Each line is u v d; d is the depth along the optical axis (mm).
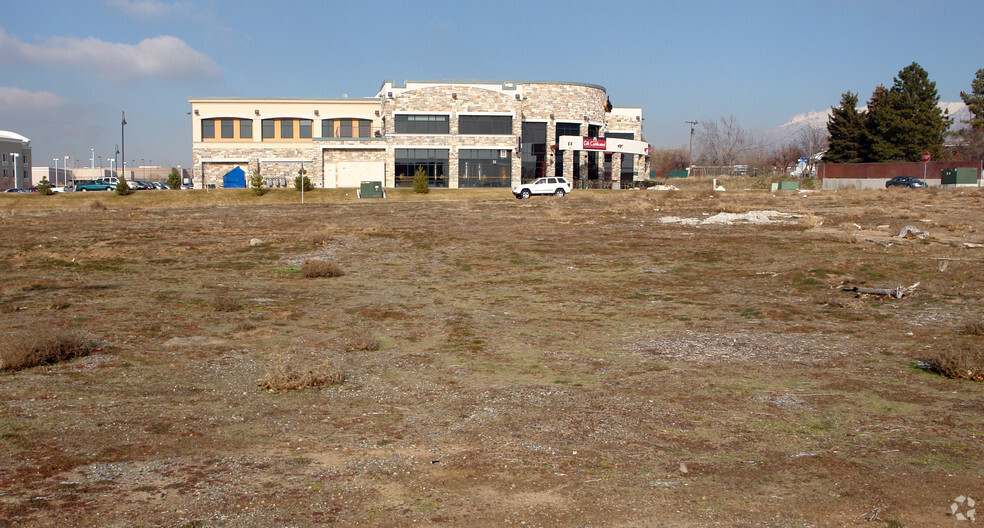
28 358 9820
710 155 125688
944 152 81562
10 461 6152
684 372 9695
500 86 67500
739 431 7055
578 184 70938
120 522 4938
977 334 11664
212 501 5324
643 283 18406
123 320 13508
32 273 20297
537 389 8773
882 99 80312
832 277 17828
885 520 4977
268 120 70625
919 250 21656
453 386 9000
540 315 14484
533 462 6176
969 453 6305
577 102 70250
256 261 22922
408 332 12758
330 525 4926
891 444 6594
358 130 71812
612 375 9562
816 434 6941
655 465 6113
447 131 66938
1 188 108000
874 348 11070
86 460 6219
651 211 38438
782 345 11391
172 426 7258
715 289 17281
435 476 5859
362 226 33344
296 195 58438
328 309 15078
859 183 67062
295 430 7156
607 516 5074
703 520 5004
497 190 63219
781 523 4953
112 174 157500
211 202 55281
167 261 22953
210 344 11586
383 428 7219
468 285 18562
